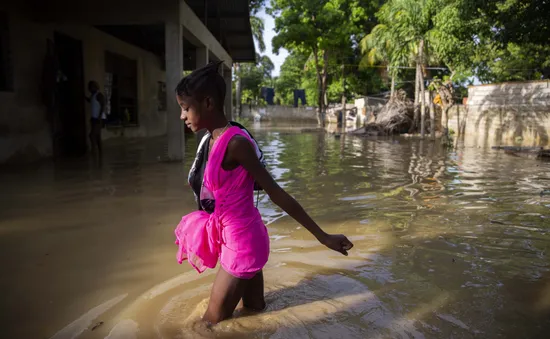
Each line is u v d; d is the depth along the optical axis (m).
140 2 9.18
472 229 4.42
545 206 5.42
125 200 5.73
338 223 4.63
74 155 10.72
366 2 30.42
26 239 4.09
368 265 3.40
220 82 2.33
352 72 33.53
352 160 10.10
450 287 2.98
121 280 3.13
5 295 2.89
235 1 14.91
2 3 8.53
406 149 13.07
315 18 29.47
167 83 9.32
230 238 2.34
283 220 4.73
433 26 17.67
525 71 23.23
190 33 10.33
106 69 13.31
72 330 2.43
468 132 20.55
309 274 3.21
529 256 3.63
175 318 2.54
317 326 2.43
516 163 9.75
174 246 3.89
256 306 2.62
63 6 9.48
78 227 4.49
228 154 2.25
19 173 7.90
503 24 13.35
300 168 8.66
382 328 2.42
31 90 9.62
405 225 4.57
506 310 2.64
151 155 10.78
